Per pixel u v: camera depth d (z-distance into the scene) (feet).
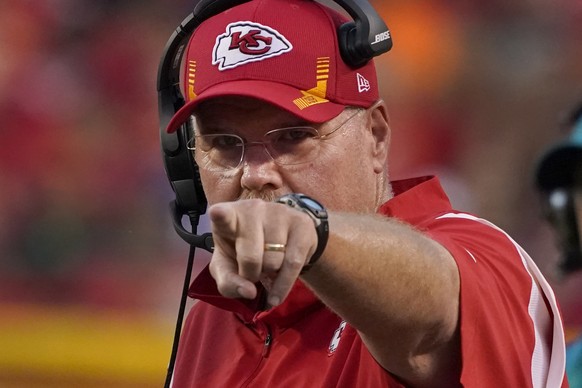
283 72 21.85
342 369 20.94
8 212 91.15
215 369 24.66
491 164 97.35
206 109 22.39
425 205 23.11
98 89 96.73
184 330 27.04
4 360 78.64
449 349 17.85
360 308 16.48
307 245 14.57
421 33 100.37
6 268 88.63
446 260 17.49
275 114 21.93
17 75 95.81
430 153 97.40
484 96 99.45
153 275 88.12
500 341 18.12
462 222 21.39
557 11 100.22
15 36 96.68
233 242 14.21
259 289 23.90
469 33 100.48
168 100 25.44
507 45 100.27
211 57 22.43
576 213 35.78
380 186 23.93
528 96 99.14
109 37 98.53
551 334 20.39
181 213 25.62
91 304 86.28
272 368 22.59
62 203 92.12
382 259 16.22
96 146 94.58
